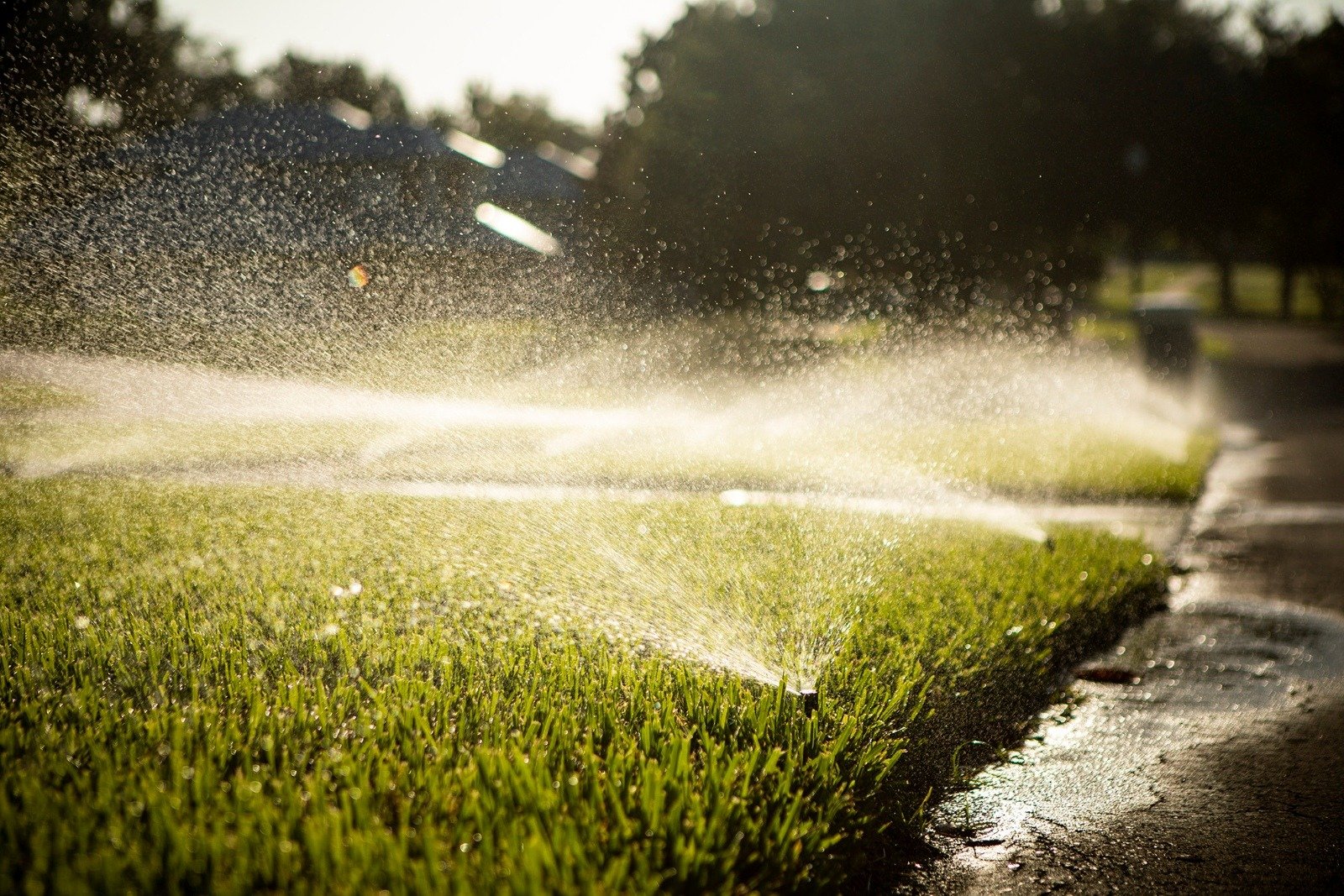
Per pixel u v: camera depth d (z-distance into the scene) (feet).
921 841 9.81
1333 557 22.76
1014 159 80.28
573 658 12.02
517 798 8.35
